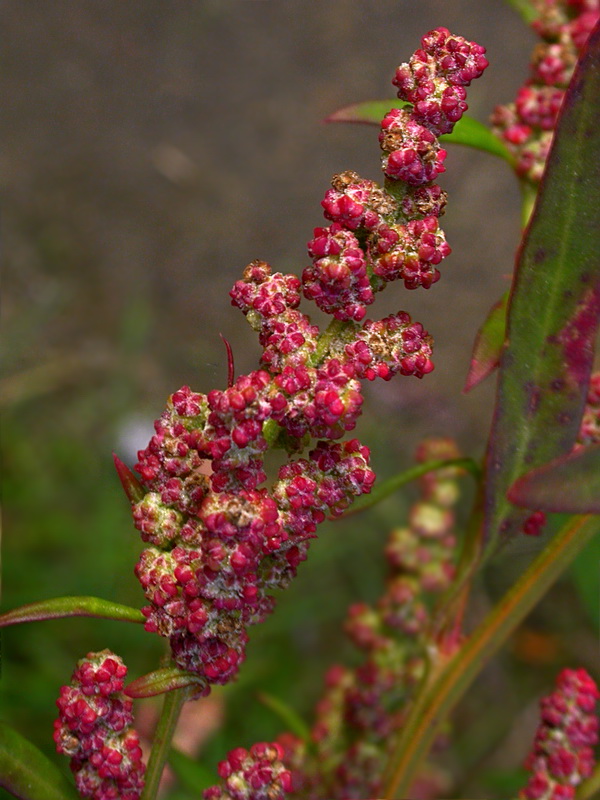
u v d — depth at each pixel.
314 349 0.11
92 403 0.32
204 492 0.11
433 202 0.11
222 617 0.11
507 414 0.12
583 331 0.12
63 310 0.35
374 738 0.17
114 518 0.25
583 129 0.12
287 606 0.25
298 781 0.17
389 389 0.31
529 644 0.26
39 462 0.28
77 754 0.11
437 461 0.14
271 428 0.11
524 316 0.12
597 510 0.11
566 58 0.14
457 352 0.33
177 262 0.37
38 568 0.25
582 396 0.12
